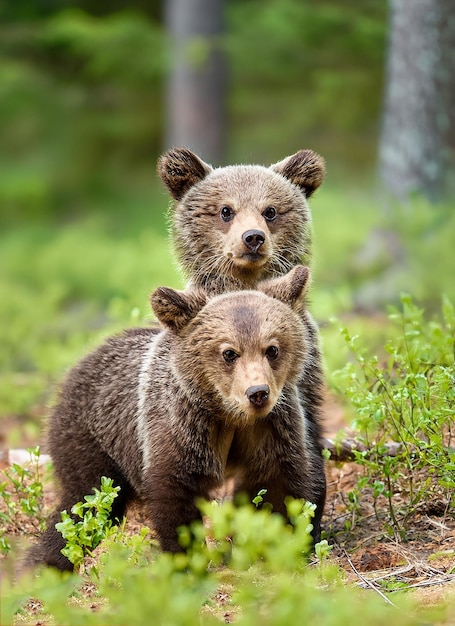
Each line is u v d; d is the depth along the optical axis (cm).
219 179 1232
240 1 4038
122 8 4297
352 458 1222
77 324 2625
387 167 2481
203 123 3822
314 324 1152
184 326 1029
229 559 996
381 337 1877
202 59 3625
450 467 1014
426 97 2391
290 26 3684
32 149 4172
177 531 1016
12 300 2617
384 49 3703
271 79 4062
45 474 1273
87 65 4019
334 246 2422
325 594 834
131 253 2866
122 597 771
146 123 4200
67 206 4025
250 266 1164
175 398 1027
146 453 1048
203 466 1024
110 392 1120
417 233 2256
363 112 3859
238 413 988
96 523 958
